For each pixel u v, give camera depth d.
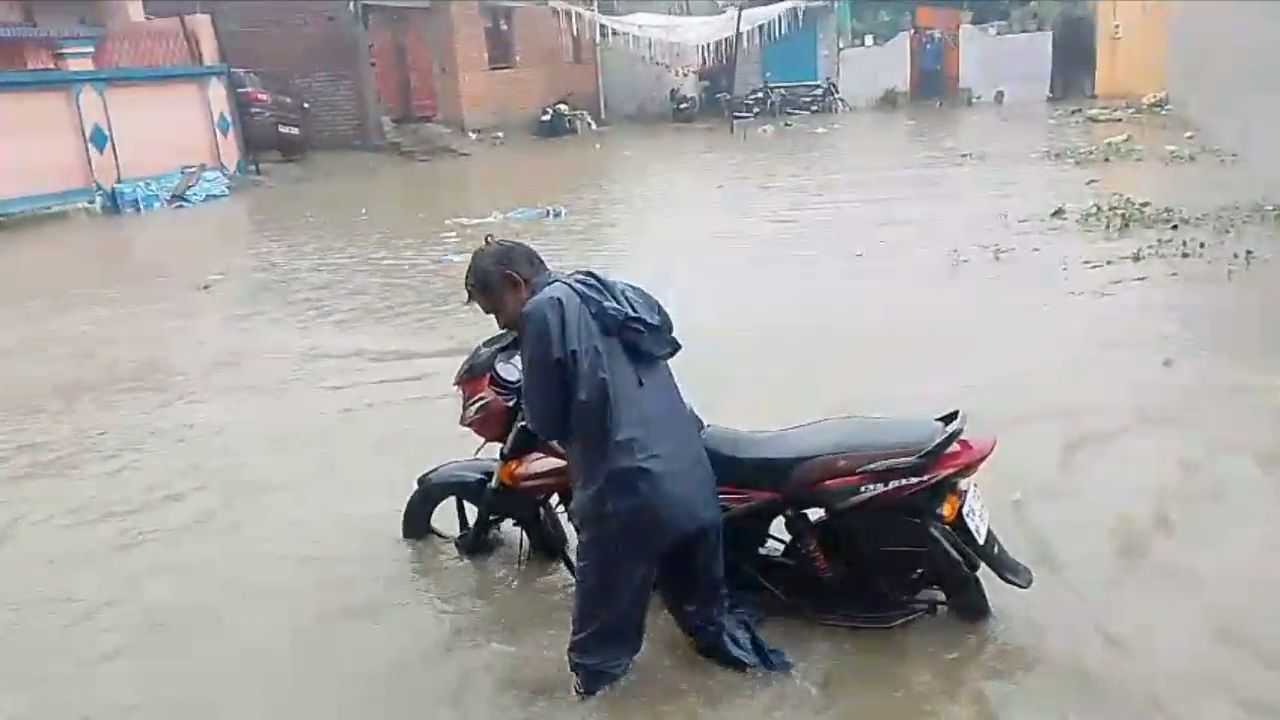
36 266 12.62
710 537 3.50
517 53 30.67
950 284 8.76
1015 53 36.84
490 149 26.17
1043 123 25.89
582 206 14.84
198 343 8.42
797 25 35.56
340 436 6.07
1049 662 3.56
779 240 11.22
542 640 3.93
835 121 30.44
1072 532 4.38
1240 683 3.40
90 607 4.34
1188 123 23.42
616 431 3.36
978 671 3.54
